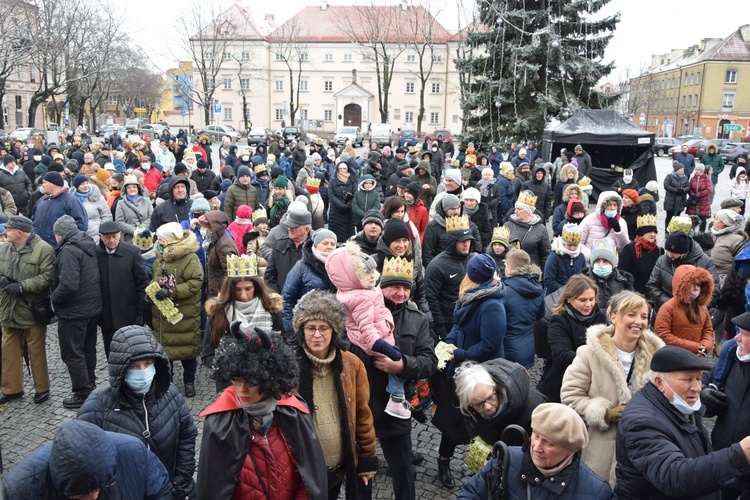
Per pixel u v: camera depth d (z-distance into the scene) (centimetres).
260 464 290
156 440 331
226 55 6981
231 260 465
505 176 1330
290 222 589
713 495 316
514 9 2589
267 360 282
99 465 239
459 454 523
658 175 3083
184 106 7550
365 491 376
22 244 589
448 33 7119
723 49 6756
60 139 3016
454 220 566
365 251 588
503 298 467
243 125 7612
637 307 378
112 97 7719
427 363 413
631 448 300
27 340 609
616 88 8088
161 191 1156
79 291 587
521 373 355
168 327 607
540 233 780
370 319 391
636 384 375
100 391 332
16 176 1297
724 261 740
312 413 343
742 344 376
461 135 2736
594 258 576
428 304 559
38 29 3047
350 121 7488
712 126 6875
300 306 345
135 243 726
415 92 7281
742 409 376
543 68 2595
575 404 375
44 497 246
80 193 909
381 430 403
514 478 278
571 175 1238
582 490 270
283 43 7238
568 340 452
